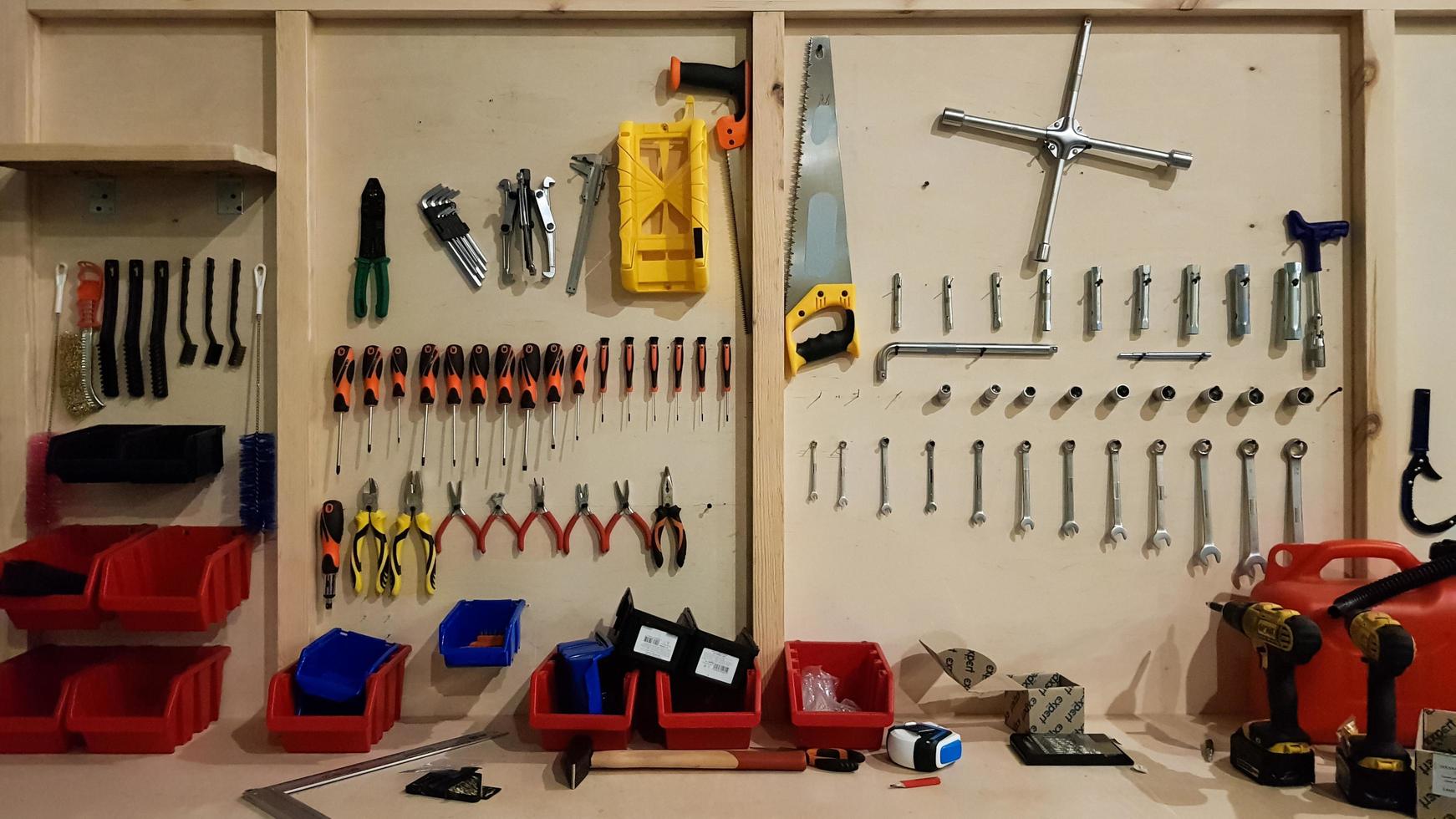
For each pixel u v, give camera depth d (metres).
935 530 1.64
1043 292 1.64
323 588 1.62
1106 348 1.65
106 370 1.62
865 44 1.64
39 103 1.63
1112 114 1.66
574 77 1.64
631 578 1.64
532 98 1.64
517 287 1.64
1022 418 1.65
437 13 1.61
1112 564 1.65
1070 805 1.30
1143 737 1.55
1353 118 1.64
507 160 1.64
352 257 1.64
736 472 1.65
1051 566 1.65
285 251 1.59
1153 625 1.65
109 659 1.57
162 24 1.64
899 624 1.64
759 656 1.60
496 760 1.45
